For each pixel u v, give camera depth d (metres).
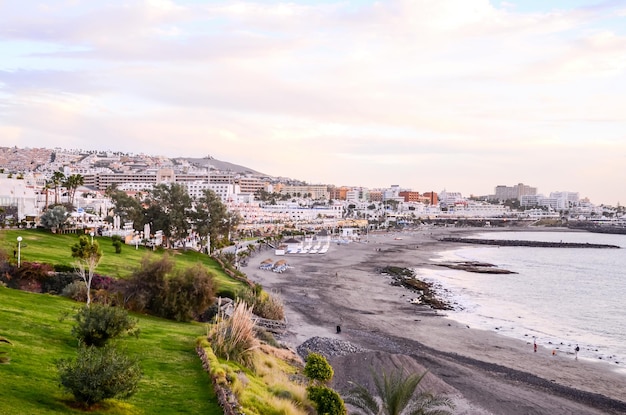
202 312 54.62
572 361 61.69
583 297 109.31
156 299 52.03
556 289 119.81
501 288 119.81
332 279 122.06
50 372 26.03
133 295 51.62
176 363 32.66
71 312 41.31
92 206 162.75
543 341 70.88
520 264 177.75
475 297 106.31
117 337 33.12
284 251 179.50
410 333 71.62
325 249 196.25
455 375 52.78
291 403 31.47
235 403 25.64
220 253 125.50
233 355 37.06
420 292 108.75
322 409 32.47
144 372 29.78
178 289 52.56
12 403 21.14
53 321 37.19
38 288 53.31
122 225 131.25
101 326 31.70
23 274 52.91
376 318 80.25
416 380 31.30
